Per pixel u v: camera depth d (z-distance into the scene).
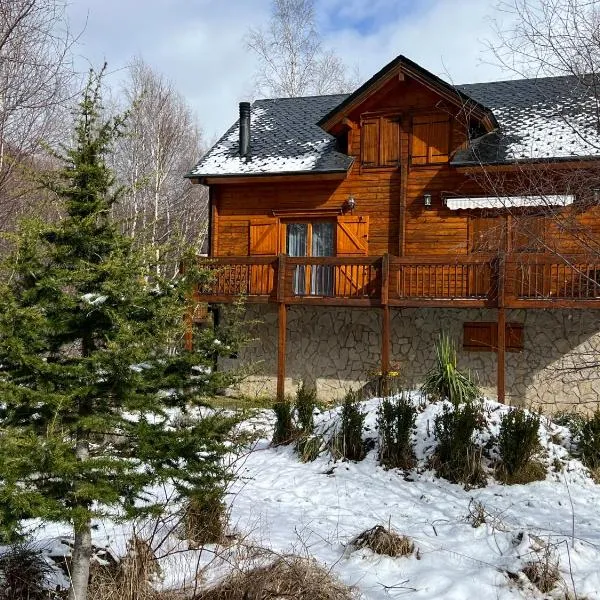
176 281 4.20
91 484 3.78
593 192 7.96
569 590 5.04
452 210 15.28
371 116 16.05
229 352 4.43
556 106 10.14
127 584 4.73
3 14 9.32
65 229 3.92
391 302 13.84
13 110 9.38
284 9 32.00
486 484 8.30
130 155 27.14
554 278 13.85
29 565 4.89
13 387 3.67
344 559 5.70
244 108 17.02
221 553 5.46
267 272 15.06
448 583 5.14
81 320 3.92
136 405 3.95
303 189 16.44
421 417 9.80
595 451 8.83
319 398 15.73
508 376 14.61
